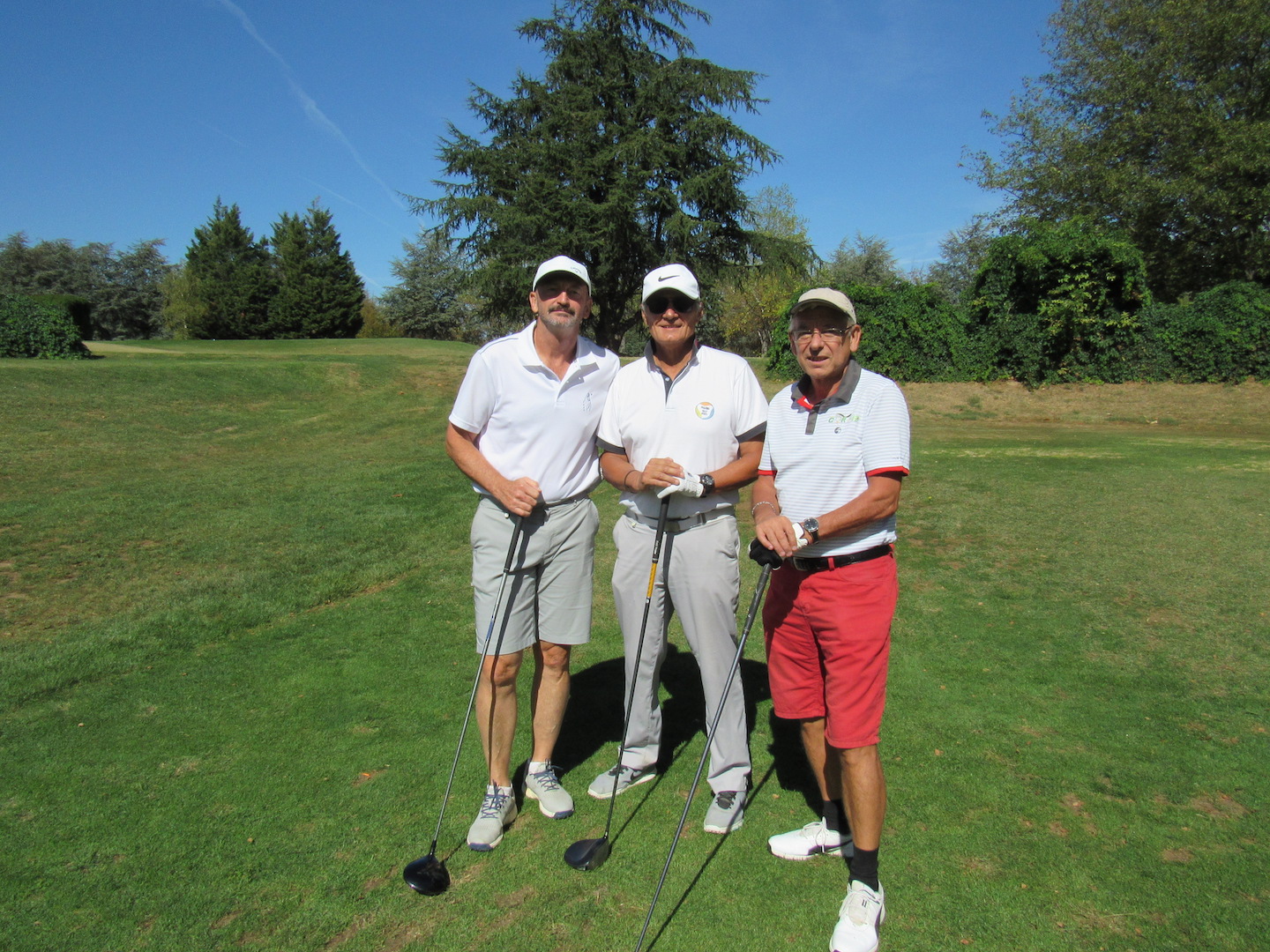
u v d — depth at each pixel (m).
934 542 6.14
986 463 9.12
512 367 2.91
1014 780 3.12
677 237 27.94
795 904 2.53
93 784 3.20
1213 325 15.60
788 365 17.62
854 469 2.56
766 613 2.78
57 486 8.48
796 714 2.72
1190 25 22.36
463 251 31.23
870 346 17.02
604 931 2.43
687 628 2.99
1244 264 24.06
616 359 3.09
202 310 49.03
